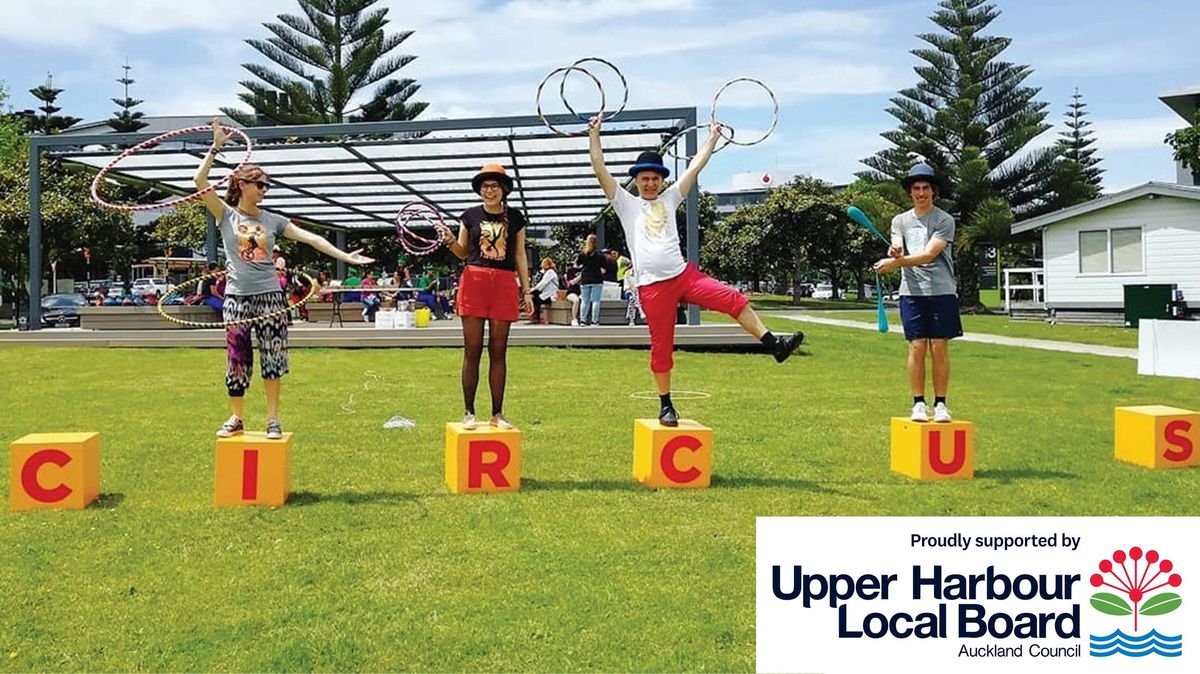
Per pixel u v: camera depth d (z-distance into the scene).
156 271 51.62
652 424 6.18
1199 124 24.34
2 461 6.74
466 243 6.18
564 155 17.70
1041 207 39.00
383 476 6.26
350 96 34.31
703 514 5.30
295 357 14.32
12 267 30.36
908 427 6.31
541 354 14.57
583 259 16.33
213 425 8.30
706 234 54.06
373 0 33.94
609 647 3.62
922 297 6.45
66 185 31.02
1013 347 18.69
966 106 37.84
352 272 27.75
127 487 5.95
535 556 4.59
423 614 3.91
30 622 3.84
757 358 14.53
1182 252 25.12
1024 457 7.02
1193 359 12.73
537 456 6.94
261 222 5.94
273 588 4.19
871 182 40.78
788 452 7.13
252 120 34.69
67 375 12.18
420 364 13.44
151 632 3.75
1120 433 7.02
